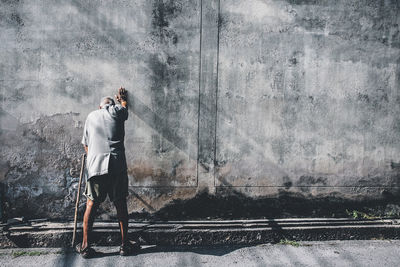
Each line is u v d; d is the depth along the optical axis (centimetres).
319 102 387
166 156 377
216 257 341
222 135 379
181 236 366
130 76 366
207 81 373
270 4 373
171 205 382
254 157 385
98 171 322
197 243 367
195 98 373
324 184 395
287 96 383
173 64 369
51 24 356
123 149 341
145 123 371
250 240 372
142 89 368
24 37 355
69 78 362
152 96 370
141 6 362
